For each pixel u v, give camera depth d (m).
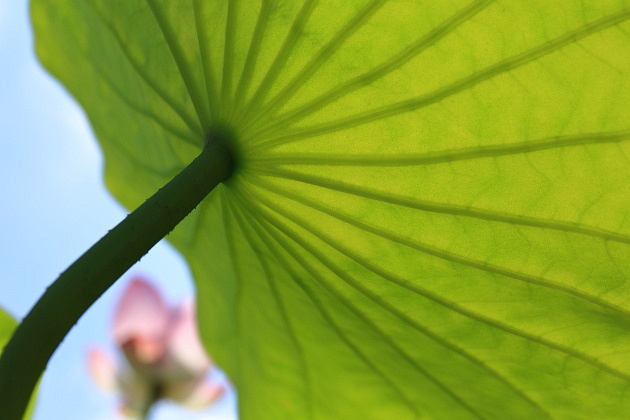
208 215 0.63
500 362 0.61
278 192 0.57
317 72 0.54
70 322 0.50
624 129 0.52
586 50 0.51
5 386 0.49
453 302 0.59
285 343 0.66
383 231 0.57
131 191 0.70
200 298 0.72
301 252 0.59
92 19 0.64
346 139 0.55
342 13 0.53
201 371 1.06
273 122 0.55
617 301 0.56
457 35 0.53
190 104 0.58
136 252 0.51
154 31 0.59
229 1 0.55
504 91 0.53
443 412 0.65
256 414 0.71
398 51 0.53
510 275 0.57
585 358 0.59
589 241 0.55
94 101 0.68
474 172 0.55
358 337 0.63
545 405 0.61
